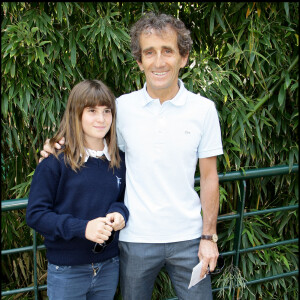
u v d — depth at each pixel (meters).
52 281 1.37
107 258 1.40
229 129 1.87
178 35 1.31
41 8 1.62
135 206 1.40
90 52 1.75
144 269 1.44
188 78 1.81
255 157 1.96
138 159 1.39
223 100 1.82
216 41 1.96
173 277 1.52
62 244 1.32
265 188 2.07
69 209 1.33
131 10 1.85
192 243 1.45
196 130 1.39
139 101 1.41
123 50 1.65
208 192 1.46
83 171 1.33
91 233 1.25
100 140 1.39
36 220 1.27
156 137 1.37
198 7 1.90
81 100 1.29
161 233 1.40
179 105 1.37
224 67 1.89
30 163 1.83
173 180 1.39
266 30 1.87
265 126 1.96
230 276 1.88
